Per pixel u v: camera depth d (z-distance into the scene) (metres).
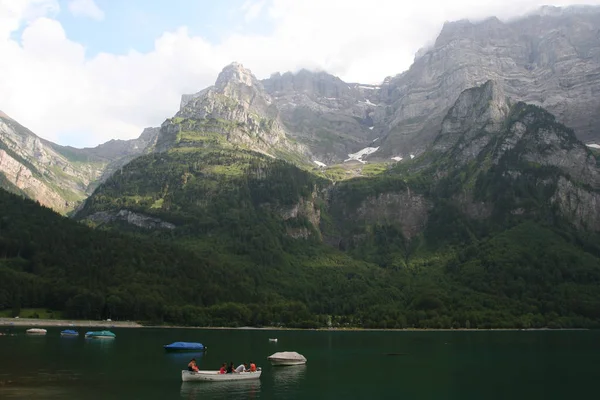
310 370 159.88
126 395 113.19
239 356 183.50
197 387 125.56
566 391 134.38
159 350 190.75
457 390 133.75
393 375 153.88
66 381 125.12
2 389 113.62
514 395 128.88
